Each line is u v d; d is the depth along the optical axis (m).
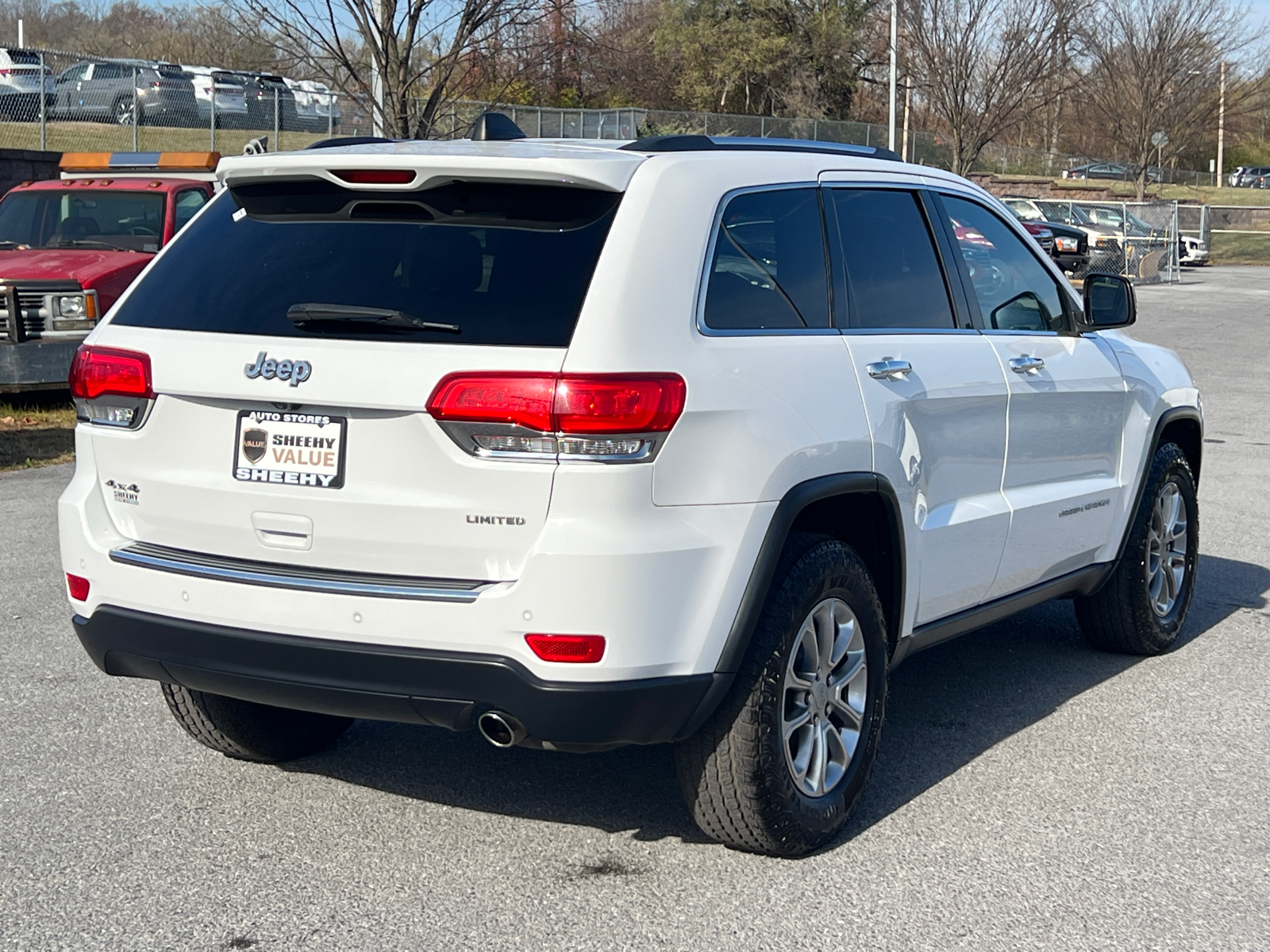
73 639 6.02
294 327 3.58
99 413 3.85
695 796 3.77
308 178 3.73
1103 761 4.73
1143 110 47.56
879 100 57.38
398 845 3.98
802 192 4.14
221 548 3.69
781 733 3.75
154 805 4.26
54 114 24.03
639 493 3.34
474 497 3.35
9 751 4.69
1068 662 5.92
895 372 4.19
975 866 3.88
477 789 4.42
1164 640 5.98
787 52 54.72
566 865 3.86
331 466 3.48
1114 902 3.67
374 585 3.44
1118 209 38.69
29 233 12.41
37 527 8.28
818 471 3.80
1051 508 5.09
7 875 3.76
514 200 3.56
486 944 3.40
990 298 4.93
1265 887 3.77
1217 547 8.13
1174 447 6.00
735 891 3.70
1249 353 19.52
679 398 3.40
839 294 4.17
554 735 3.39
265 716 4.48
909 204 4.64
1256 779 4.57
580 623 3.30
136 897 3.63
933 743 4.88
